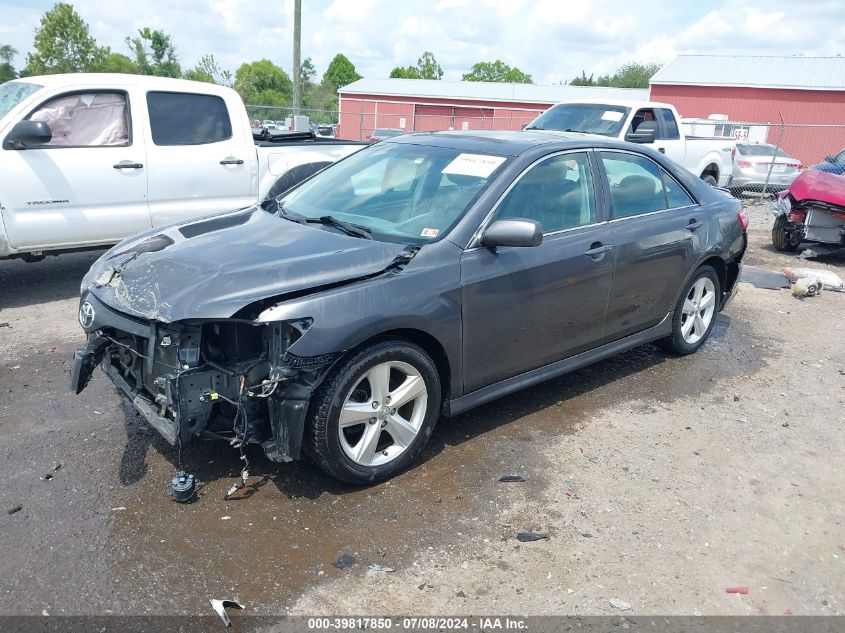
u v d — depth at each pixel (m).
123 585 2.94
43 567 3.02
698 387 5.30
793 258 10.28
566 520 3.53
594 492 3.79
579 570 3.17
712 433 4.55
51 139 6.33
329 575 3.05
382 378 3.61
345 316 3.37
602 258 4.61
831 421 4.82
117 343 3.62
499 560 3.20
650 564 3.24
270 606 2.86
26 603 2.82
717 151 14.80
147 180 6.86
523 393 5.04
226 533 3.30
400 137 5.15
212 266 3.51
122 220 6.77
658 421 4.68
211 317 3.19
